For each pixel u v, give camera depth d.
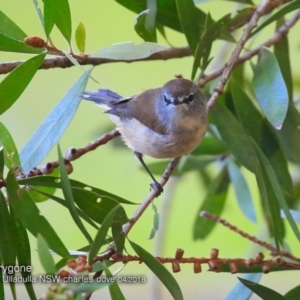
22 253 5.32
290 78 7.60
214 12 11.14
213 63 9.58
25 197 4.96
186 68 11.51
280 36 7.57
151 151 8.18
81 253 5.27
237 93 7.41
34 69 5.74
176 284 4.98
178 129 7.77
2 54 11.35
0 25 6.08
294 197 7.52
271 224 6.30
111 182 11.38
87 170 11.47
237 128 7.25
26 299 10.09
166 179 7.97
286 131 7.06
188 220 11.46
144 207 5.71
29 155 6.56
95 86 11.57
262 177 6.15
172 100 7.61
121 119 8.46
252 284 5.41
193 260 5.20
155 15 7.23
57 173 6.98
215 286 10.45
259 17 7.09
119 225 4.94
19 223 5.35
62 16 6.06
